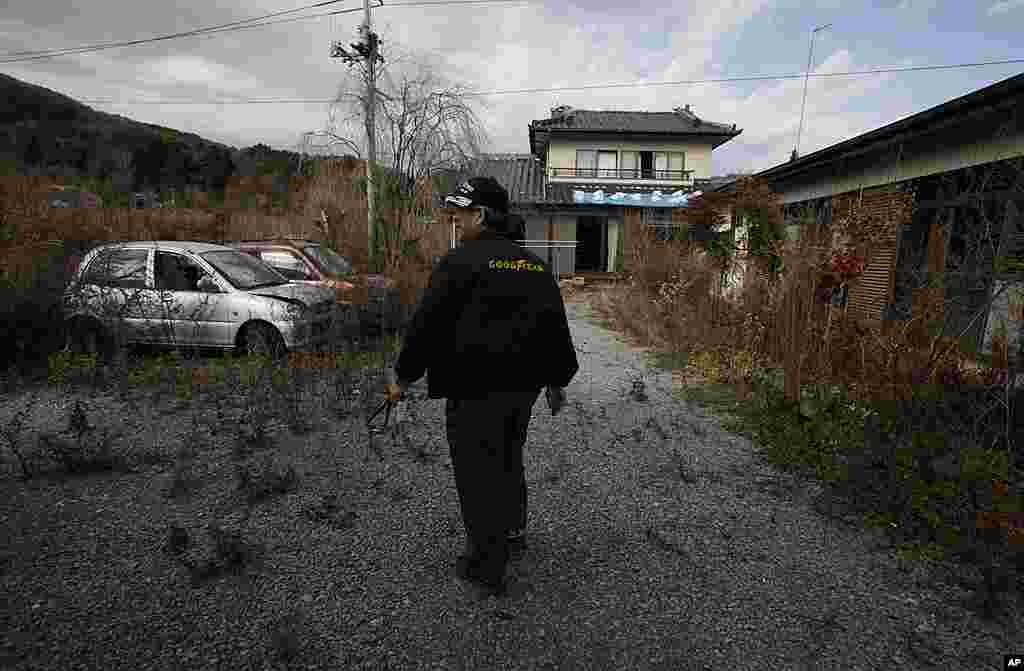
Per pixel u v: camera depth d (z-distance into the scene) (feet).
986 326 11.20
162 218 47.50
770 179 32.35
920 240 18.81
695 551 8.81
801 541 9.16
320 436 13.30
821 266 14.89
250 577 7.74
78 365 17.21
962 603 7.49
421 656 6.37
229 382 16.72
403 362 6.97
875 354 12.59
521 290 6.98
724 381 19.26
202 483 10.67
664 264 33.06
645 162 72.59
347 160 39.88
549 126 70.79
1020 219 11.07
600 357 24.44
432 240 33.71
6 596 7.13
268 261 26.37
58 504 9.70
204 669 6.02
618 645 6.64
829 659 6.45
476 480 7.15
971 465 9.59
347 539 8.85
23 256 19.24
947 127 19.24
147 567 7.88
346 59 34.96
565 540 9.07
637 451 13.10
